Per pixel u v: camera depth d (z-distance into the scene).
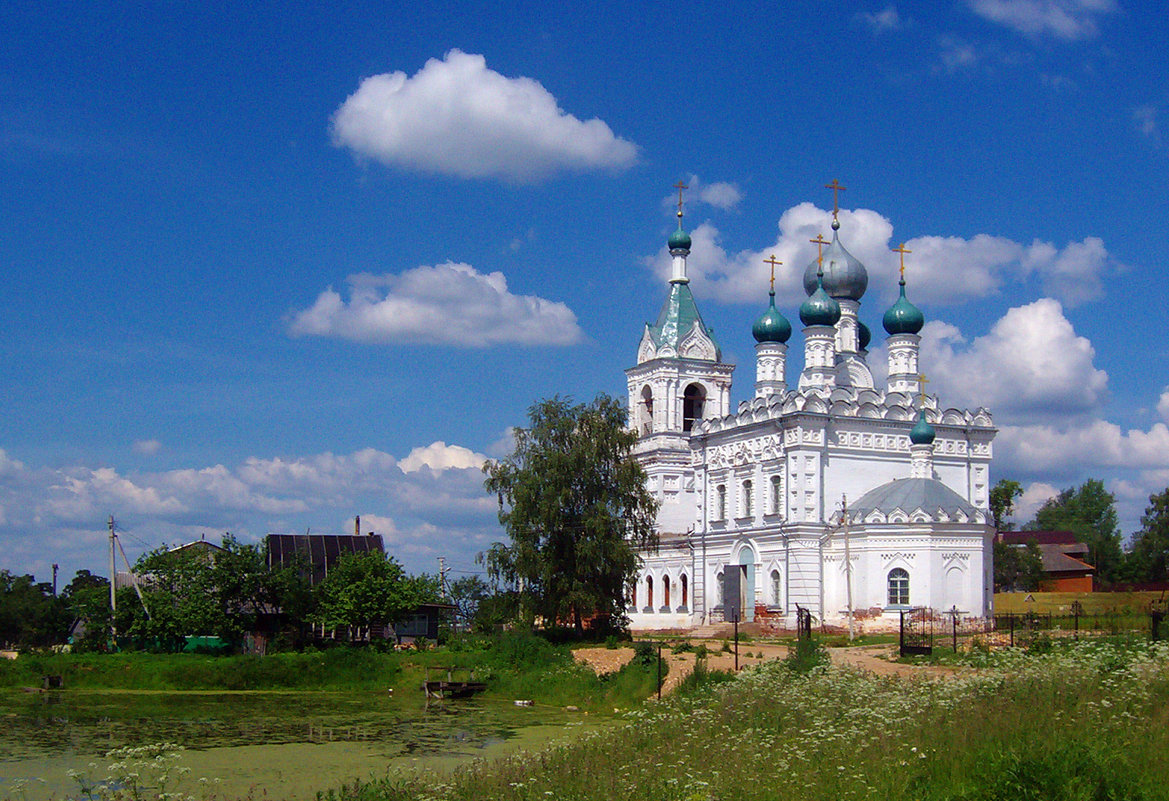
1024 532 179.25
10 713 70.75
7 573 145.38
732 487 115.75
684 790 30.58
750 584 111.69
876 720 35.66
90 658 90.50
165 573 98.12
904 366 118.06
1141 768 27.41
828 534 104.75
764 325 123.44
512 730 59.78
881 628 96.75
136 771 35.62
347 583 100.31
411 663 87.81
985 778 27.69
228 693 83.19
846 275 123.00
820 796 28.61
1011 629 71.56
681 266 146.75
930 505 99.56
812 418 106.31
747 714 41.41
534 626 97.12
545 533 94.19
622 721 55.34
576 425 97.62
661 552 125.69
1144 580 160.38
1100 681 38.38
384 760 49.97
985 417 114.12
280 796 41.22
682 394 141.75
